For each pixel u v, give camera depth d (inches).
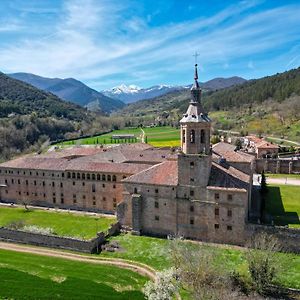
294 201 4581.7
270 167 6761.8
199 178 3390.7
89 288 2625.5
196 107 3427.7
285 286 2679.6
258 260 2694.4
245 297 2536.9
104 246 3395.7
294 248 3157.0
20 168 5059.1
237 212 3282.5
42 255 3289.9
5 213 4591.5
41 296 2486.5
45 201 4977.9
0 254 3297.2
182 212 3499.0
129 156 5300.2
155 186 3585.1
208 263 2689.5
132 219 3676.2
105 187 4542.3
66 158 5743.1
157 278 2496.3
